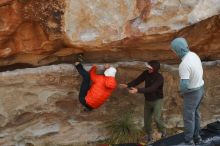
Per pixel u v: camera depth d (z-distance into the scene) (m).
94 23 6.80
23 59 7.14
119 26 6.86
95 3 6.69
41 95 7.29
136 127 7.84
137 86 7.67
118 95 7.70
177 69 7.80
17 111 7.25
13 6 6.42
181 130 8.07
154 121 7.90
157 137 7.80
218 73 8.00
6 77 7.02
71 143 7.68
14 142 7.41
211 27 7.38
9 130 7.34
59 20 6.66
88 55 7.42
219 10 6.95
